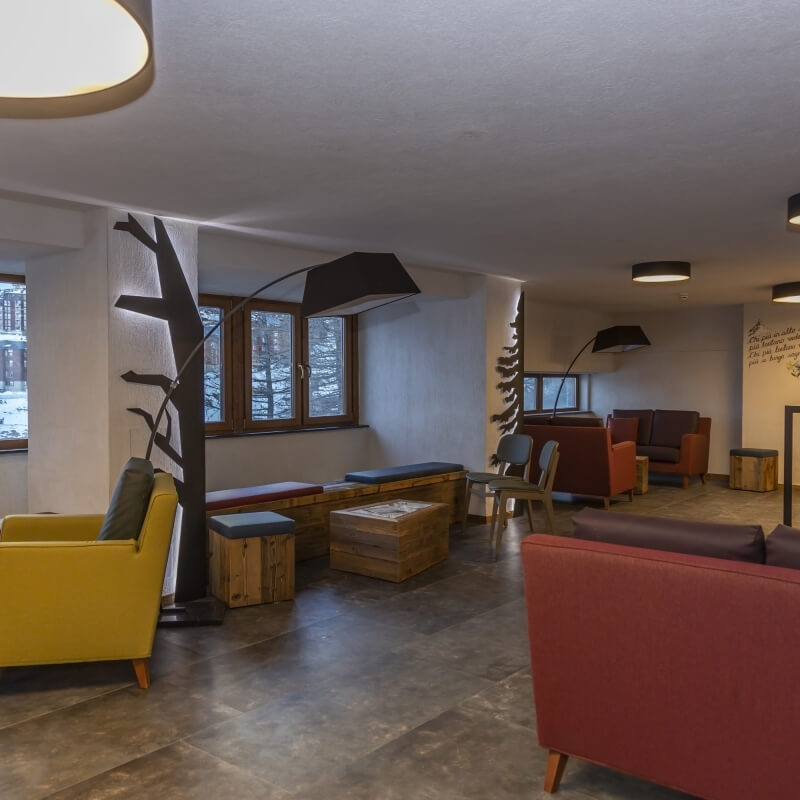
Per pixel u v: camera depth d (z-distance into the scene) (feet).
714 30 6.64
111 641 10.38
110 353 13.50
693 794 7.02
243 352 21.94
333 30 6.59
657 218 14.57
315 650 12.08
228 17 6.32
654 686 7.14
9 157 10.32
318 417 24.30
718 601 6.72
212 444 20.83
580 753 7.67
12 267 15.87
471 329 23.08
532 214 14.16
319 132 9.32
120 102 7.88
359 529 16.72
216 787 7.91
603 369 35.27
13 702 10.11
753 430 31.09
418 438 24.40
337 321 25.12
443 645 12.32
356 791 7.85
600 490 25.68
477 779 8.13
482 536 21.06
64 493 14.53
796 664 6.37
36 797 7.72
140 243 13.91
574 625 7.56
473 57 7.17
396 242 17.03
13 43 5.04
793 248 17.95
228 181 11.62
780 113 8.77
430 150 10.10
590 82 7.80
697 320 33.47
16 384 16.71
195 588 14.88
